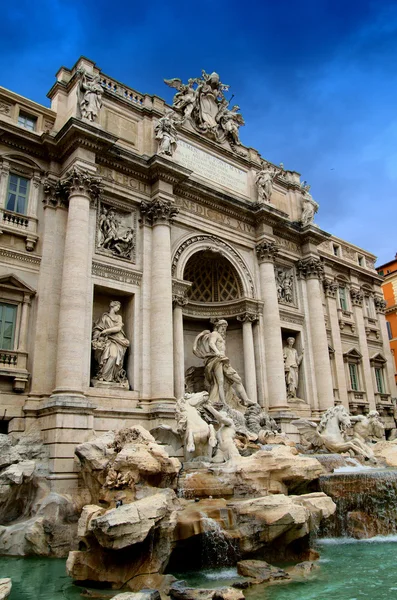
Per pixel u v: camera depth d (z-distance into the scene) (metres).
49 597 10.91
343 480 17.61
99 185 24.41
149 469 14.38
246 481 16.17
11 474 17.17
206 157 31.23
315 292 34.50
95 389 22.12
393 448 25.23
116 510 11.62
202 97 32.44
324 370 32.84
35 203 23.47
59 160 24.58
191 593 10.30
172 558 12.68
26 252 22.47
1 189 22.61
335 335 37.78
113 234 24.83
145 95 29.28
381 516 17.39
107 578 11.64
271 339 29.97
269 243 31.67
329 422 26.53
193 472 16.98
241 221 31.75
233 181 32.34
